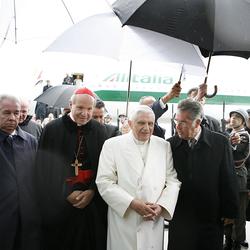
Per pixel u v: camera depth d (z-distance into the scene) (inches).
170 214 91.1
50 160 101.7
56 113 313.3
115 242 94.5
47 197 99.9
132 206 89.1
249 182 147.6
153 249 93.0
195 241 97.9
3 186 87.7
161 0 88.0
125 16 91.3
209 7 85.4
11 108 89.9
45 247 100.7
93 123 107.7
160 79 401.7
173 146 101.5
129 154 95.4
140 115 93.2
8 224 87.0
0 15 157.1
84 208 101.0
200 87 106.1
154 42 92.6
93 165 102.6
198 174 97.2
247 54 95.3
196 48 101.5
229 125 162.9
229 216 97.9
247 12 89.5
